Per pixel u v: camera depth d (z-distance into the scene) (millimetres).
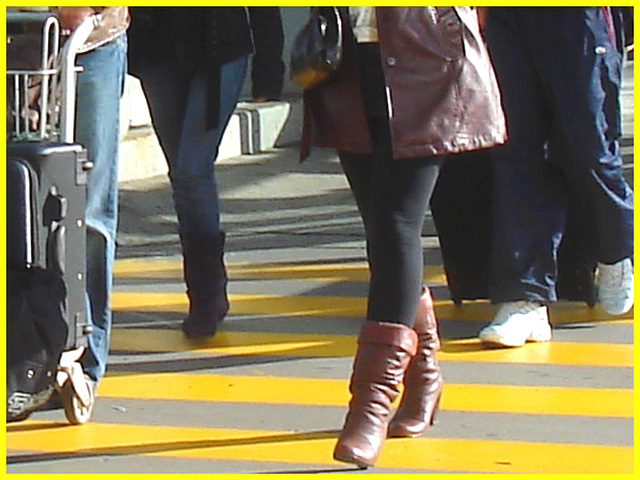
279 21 8000
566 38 7500
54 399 6871
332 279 9625
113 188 6641
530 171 7781
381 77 5762
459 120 5703
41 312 5984
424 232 10898
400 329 5777
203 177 7887
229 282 9547
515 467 6047
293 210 12039
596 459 6164
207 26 7520
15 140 6141
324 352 7891
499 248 7859
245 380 7371
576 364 7578
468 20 5793
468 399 6984
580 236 8367
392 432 6367
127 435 6535
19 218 5840
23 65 6160
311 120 6125
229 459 6188
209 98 7621
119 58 6512
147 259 10312
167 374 7477
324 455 6219
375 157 5820
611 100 7738
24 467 6125
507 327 7840
